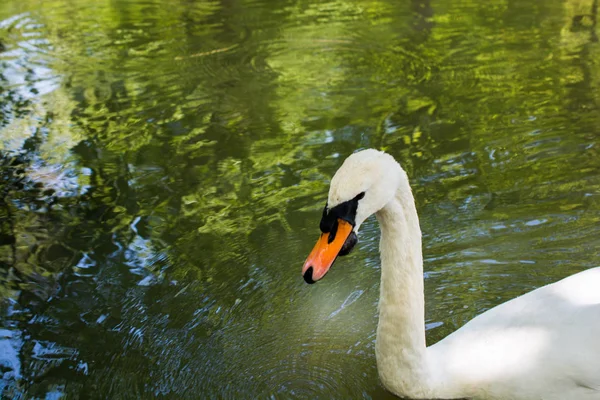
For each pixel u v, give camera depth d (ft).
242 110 26.30
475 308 15.39
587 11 37.27
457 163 21.08
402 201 11.43
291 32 36.83
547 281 16.05
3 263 17.21
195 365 13.78
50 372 13.57
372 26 37.19
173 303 15.64
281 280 16.38
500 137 22.70
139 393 12.98
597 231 17.51
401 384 12.32
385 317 12.10
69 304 15.65
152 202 19.80
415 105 25.90
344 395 12.95
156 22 39.75
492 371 12.20
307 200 19.34
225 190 20.17
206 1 43.93
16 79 30.86
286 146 22.81
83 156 22.94
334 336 14.70
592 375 11.64
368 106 26.04
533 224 17.94
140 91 28.91
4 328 14.88
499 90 26.94
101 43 36.04
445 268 16.70
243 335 14.69
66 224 18.92
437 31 35.55
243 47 34.45
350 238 10.63
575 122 23.52
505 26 35.65
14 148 23.71
